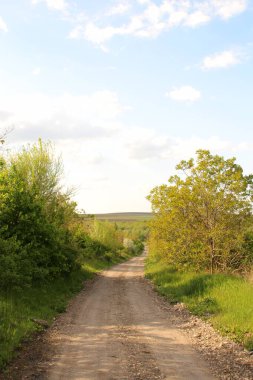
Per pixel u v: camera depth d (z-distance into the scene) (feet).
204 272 74.74
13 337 30.99
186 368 25.86
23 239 56.49
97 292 70.79
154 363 26.94
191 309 47.52
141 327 39.34
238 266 74.54
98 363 26.76
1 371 24.56
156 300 59.98
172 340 33.78
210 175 73.87
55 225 67.72
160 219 87.76
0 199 55.16
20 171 66.13
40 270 54.95
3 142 47.78
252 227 72.59
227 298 47.50
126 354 29.12
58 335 35.29
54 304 50.90
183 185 74.59
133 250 317.63
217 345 31.50
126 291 72.43
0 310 35.78
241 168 73.82
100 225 180.14
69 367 25.81
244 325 35.22
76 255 81.20
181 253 77.77
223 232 71.10
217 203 71.72
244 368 25.64
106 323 41.42
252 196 71.77
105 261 167.73
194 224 75.92
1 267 44.24
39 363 26.63
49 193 72.90
